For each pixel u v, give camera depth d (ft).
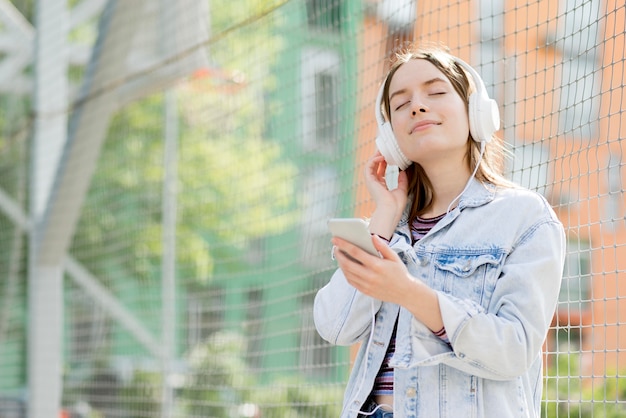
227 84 24.89
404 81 7.18
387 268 6.13
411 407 6.51
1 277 28.94
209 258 36.24
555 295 6.50
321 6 18.95
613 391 25.54
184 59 21.84
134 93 23.08
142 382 25.45
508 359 6.19
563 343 31.32
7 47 27.58
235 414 22.04
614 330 34.65
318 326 7.32
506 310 6.33
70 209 23.67
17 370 29.27
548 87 26.45
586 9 26.20
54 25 26.22
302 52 21.71
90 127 22.71
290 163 33.17
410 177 7.49
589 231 9.64
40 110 25.93
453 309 6.15
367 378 6.88
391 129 7.45
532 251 6.49
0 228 29.07
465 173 7.18
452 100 7.07
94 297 28.37
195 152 35.91
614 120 27.22
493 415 6.40
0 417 28.27
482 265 6.57
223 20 27.45
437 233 6.93
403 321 6.62
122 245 32.27
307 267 18.06
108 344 27.78
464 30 24.11
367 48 15.30
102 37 21.77
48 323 24.36
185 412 24.07
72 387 27.09
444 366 6.52
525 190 6.84
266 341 26.30
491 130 7.13
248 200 35.24
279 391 22.39
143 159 35.94
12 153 29.58
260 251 33.86
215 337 25.79
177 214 35.91
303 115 18.79
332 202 17.28
